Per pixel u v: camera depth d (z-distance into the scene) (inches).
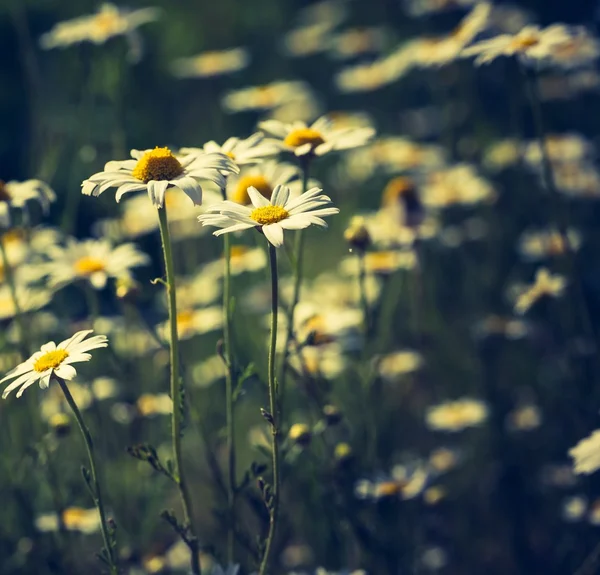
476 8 258.4
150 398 205.2
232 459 147.8
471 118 319.0
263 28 473.4
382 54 384.2
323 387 177.2
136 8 443.5
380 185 338.3
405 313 261.7
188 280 245.6
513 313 265.7
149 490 208.1
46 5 398.0
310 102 355.9
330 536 182.1
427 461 225.6
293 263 156.9
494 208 287.0
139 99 384.2
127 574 177.8
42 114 276.2
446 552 218.2
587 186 271.1
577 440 229.8
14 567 187.9
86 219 339.3
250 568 165.9
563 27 186.9
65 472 207.3
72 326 214.4
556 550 221.8
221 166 128.6
